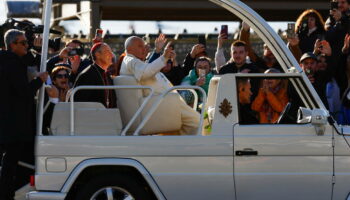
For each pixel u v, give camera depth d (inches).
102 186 754.8
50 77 1026.7
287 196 754.2
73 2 1483.8
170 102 816.3
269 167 751.7
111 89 829.8
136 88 768.3
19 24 881.5
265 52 1094.4
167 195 753.0
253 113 869.8
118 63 891.4
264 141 751.7
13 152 807.7
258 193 753.6
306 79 766.5
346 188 753.6
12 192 814.5
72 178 746.8
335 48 1012.5
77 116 772.0
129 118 815.1
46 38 782.5
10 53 799.1
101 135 757.3
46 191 750.5
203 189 752.3
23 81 786.8
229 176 751.7
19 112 797.9
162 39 914.7
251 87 895.1
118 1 2210.9
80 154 749.9
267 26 783.7
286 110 788.0
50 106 810.2
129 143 750.5
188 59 1103.6
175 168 751.7
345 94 966.4
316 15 1060.5
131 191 754.8
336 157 753.0
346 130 754.2
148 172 750.5
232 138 753.0
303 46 1063.0
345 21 1019.9
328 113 755.4
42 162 752.3
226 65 1008.9
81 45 1108.5
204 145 751.7
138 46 839.7
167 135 766.5
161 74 873.5
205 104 776.9
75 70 1040.2
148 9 2405.3
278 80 868.6
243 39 1110.4
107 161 747.4
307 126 755.4
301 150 751.7
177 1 2282.2
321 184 753.0
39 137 754.2
